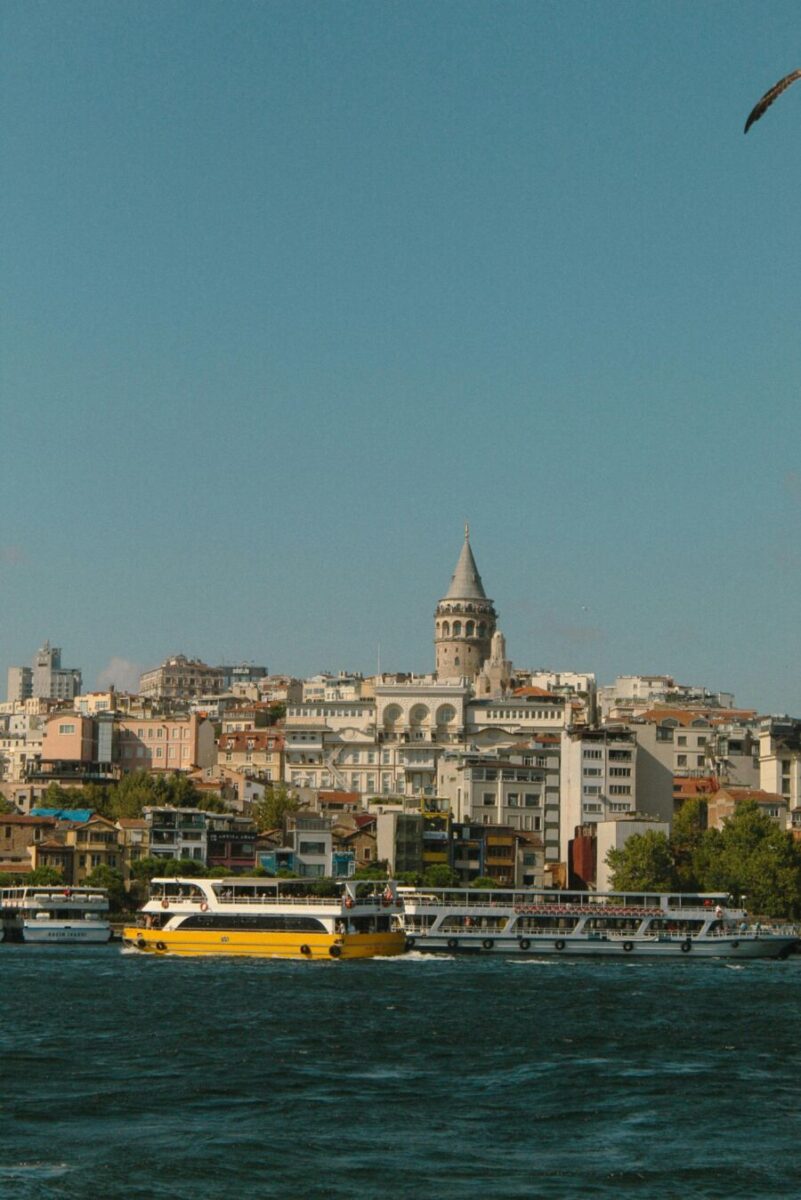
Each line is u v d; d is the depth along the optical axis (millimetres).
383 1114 117250
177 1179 98125
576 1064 140250
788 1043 155750
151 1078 129875
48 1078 128875
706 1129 113312
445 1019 169125
